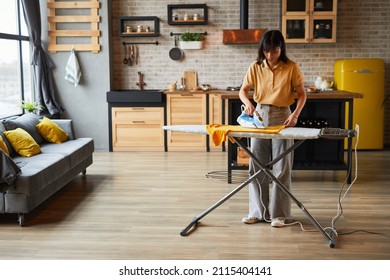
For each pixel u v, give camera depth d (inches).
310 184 218.1
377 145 306.0
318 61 319.9
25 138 201.0
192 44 314.7
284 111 159.2
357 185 215.9
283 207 161.5
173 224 163.3
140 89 325.7
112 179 231.0
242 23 306.2
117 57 324.2
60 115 312.7
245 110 155.9
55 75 309.3
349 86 300.8
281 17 299.4
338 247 141.8
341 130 139.9
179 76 324.8
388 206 183.0
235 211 177.5
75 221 167.2
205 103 302.4
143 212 177.2
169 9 313.6
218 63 322.3
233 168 221.3
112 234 153.7
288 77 154.9
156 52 323.3
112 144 308.5
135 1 319.0
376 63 300.5
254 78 158.7
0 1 255.9
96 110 311.6
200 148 306.2
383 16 315.3
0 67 256.1
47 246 143.4
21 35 281.3
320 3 296.7
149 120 305.0
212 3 316.8
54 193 199.9
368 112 302.7
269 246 142.9
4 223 165.6
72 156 207.9
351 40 317.7
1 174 157.1
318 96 217.5
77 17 304.2
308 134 137.9
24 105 266.1
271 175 148.6
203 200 193.0
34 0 283.6
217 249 140.5
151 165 263.3
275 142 156.3
